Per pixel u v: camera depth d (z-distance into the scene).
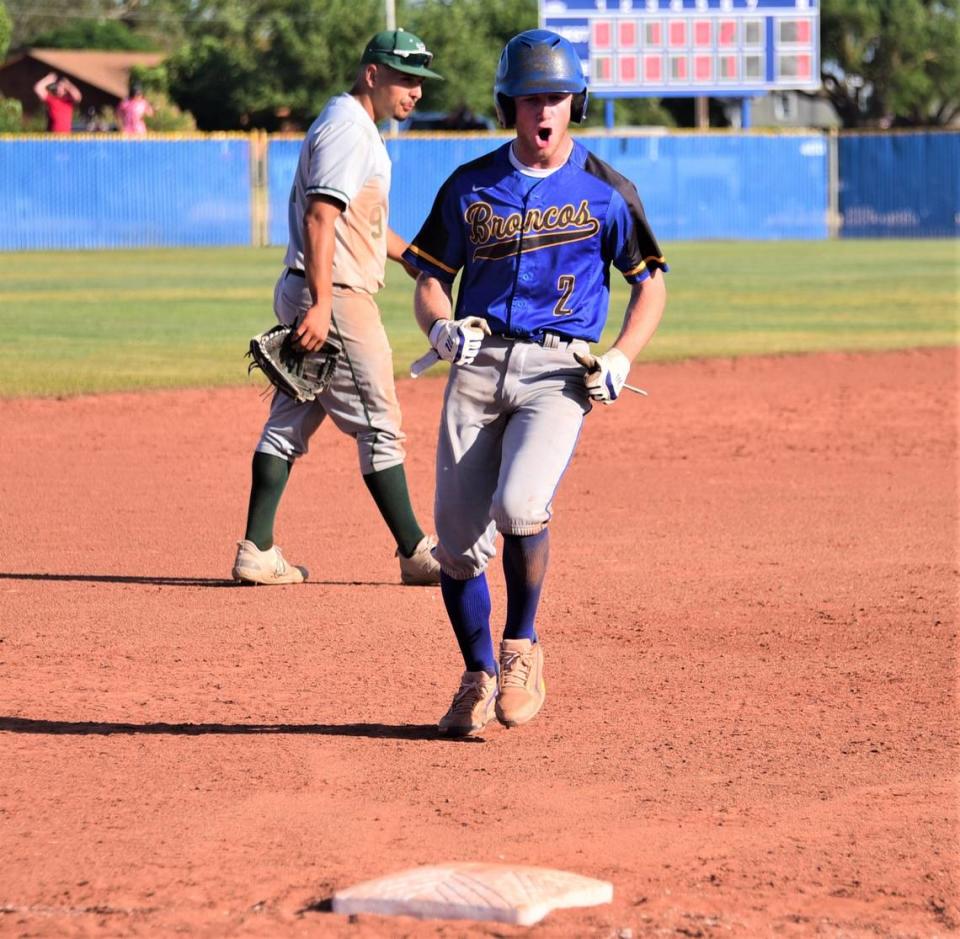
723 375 54.59
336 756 16.41
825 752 16.62
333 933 11.56
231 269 106.12
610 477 35.72
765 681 19.52
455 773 15.84
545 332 16.53
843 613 23.16
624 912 11.99
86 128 184.25
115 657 20.59
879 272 105.19
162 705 18.38
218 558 27.03
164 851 13.48
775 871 13.05
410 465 36.28
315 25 193.62
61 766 16.00
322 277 22.91
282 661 20.47
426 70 23.86
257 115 195.88
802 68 145.75
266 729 17.41
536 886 12.12
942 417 45.19
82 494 32.91
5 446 38.69
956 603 23.75
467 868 12.55
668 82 144.50
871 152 153.00
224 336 63.56
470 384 16.69
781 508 31.84
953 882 12.84
